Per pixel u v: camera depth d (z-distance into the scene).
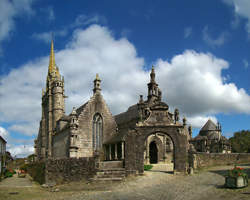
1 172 42.56
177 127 32.56
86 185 27.75
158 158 46.22
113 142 41.88
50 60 72.50
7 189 28.02
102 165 32.53
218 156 38.38
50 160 30.59
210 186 22.69
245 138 85.81
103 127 45.78
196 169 34.59
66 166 30.06
